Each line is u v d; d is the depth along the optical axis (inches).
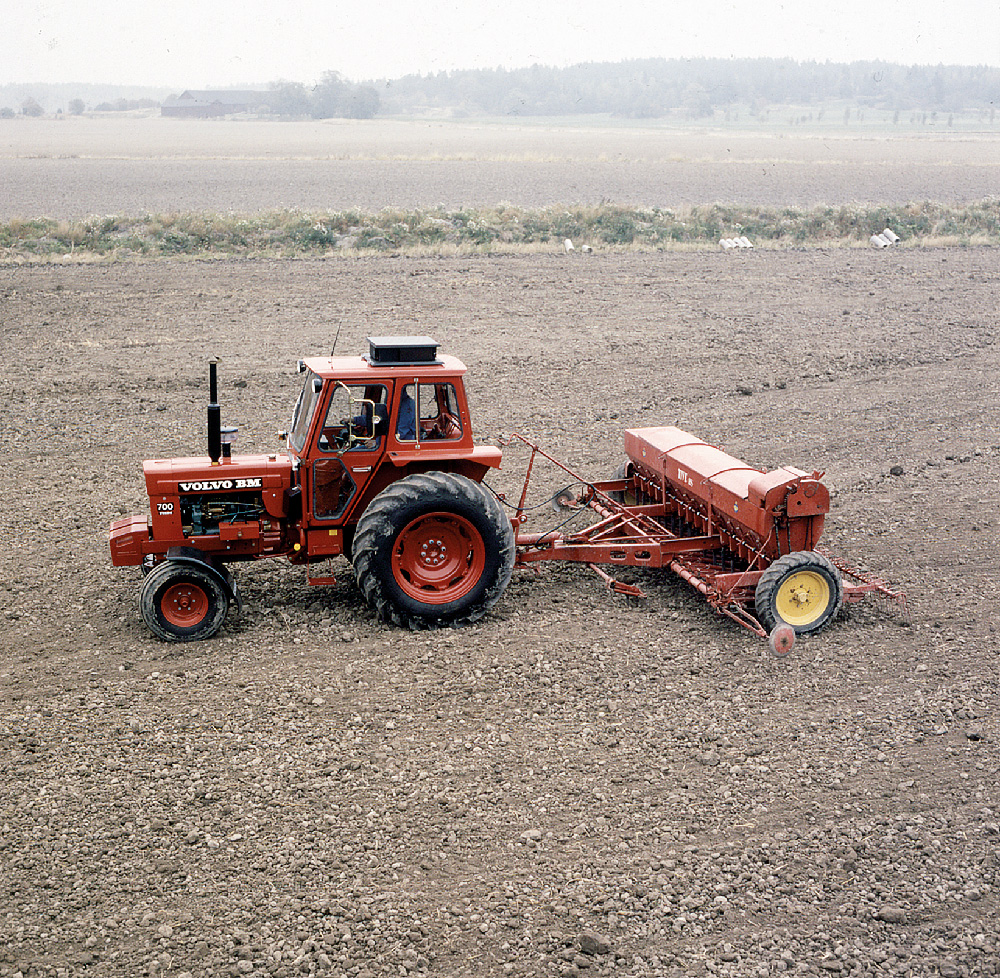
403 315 908.0
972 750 284.0
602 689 315.6
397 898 225.1
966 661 336.2
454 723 294.7
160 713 297.1
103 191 2100.1
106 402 634.8
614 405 650.8
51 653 335.0
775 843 244.4
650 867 236.2
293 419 371.2
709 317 924.6
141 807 253.6
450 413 359.6
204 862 235.0
